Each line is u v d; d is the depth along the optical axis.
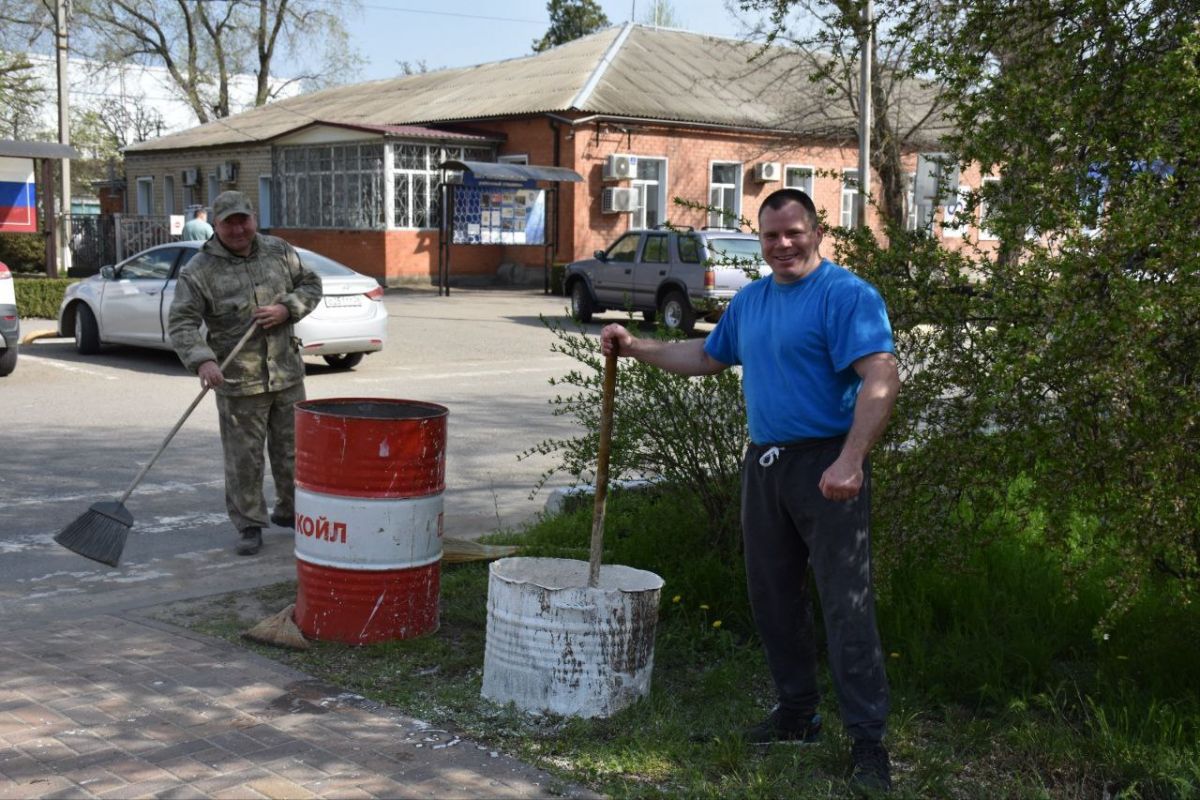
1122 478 3.90
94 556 5.65
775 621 4.05
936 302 4.44
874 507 4.36
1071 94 4.57
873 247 4.75
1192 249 3.74
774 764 3.89
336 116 36.84
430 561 5.21
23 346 16.31
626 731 4.20
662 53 33.72
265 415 6.64
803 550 3.99
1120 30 4.55
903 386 4.43
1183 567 4.04
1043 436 4.02
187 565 6.47
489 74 35.41
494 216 28.25
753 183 32.88
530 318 22.25
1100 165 4.36
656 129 30.55
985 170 4.74
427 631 5.25
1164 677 4.45
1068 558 4.25
